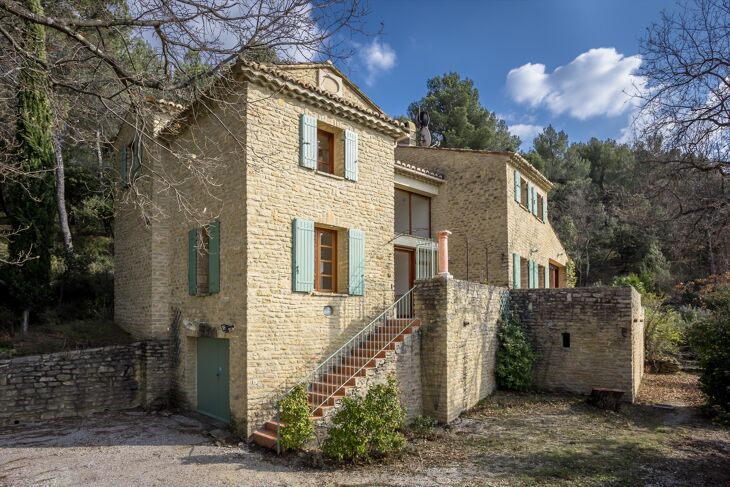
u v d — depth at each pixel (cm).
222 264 1075
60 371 1141
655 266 3198
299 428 859
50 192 1382
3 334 1266
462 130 3378
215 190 1114
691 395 1420
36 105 1326
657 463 844
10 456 857
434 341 1128
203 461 837
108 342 1315
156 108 715
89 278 1716
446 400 1096
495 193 1667
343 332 1163
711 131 1003
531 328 1429
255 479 752
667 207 1178
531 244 1916
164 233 1315
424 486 730
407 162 1880
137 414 1177
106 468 797
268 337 1012
